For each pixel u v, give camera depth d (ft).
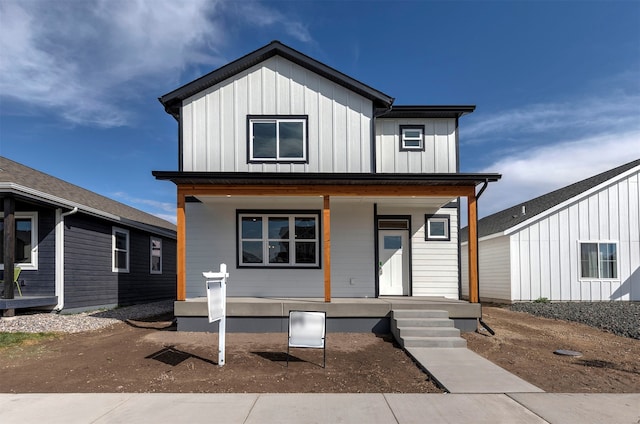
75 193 52.75
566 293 56.49
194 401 18.16
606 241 56.95
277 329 34.17
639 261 57.00
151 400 18.29
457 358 25.40
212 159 39.37
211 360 25.21
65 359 25.66
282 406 17.52
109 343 29.94
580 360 25.54
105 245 51.01
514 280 56.54
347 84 39.88
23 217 42.73
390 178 34.27
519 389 19.51
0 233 42.29
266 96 40.06
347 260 41.45
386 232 44.11
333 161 39.58
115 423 15.84
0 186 35.94
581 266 56.75
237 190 35.29
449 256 43.75
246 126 39.78
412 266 43.52
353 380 21.54
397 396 18.76
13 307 37.60
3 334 32.12
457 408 17.22
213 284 22.98
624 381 21.18
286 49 39.65
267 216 41.60
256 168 39.40
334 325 34.30
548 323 39.93
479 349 28.40
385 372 23.13
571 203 57.36
